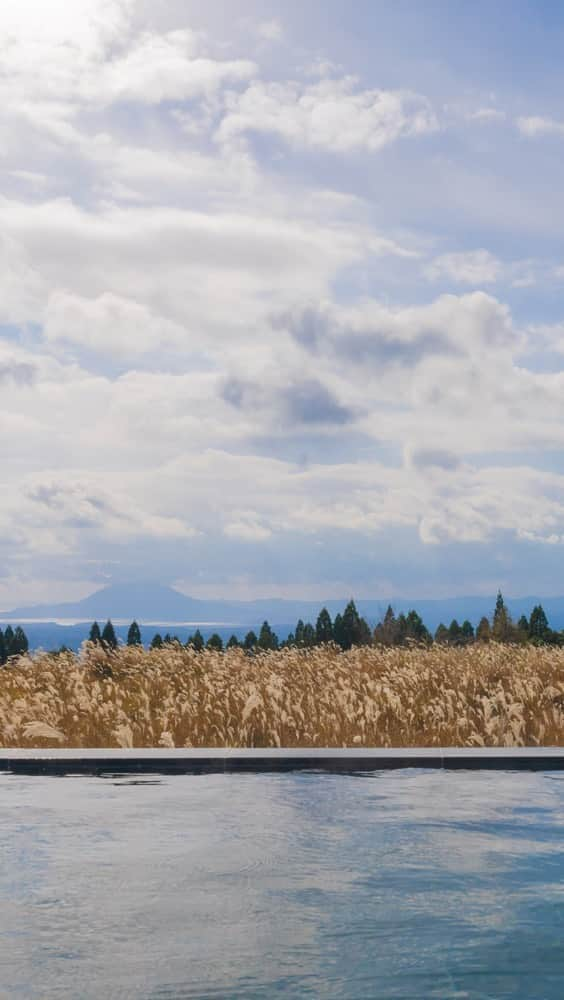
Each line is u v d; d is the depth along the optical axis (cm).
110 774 1170
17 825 884
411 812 944
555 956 538
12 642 6041
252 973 511
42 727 1316
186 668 2027
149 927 588
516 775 1158
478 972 512
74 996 479
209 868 728
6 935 571
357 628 6294
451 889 671
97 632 6097
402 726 1549
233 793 1048
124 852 778
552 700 1672
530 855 768
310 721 1540
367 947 552
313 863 742
